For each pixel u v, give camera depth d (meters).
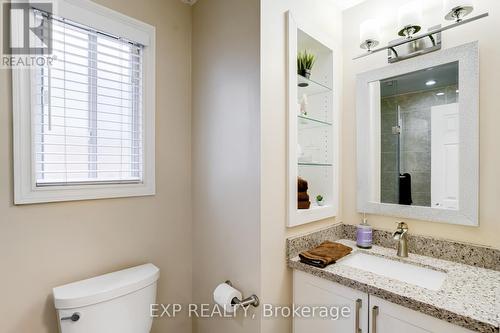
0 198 1.00
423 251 1.31
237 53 1.29
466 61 1.17
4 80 1.01
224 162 1.38
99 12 1.23
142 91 1.41
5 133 1.01
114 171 1.34
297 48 1.44
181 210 1.58
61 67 1.16
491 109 1.12
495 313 0.79
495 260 1.10
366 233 1.43
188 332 1.61
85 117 1.24
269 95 1.21
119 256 1.32
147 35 1.41
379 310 0.98
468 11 1.11
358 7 1.58
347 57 1.63
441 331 0.84
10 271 1.02
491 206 1.12
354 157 1.60
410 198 1.37
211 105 1.47
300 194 1.39
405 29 1.28
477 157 1.15
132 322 1.16
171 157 1.53
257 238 1.18
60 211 1.14
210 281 1.47
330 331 1.14
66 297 1.02
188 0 1.59
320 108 1.64
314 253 1.26
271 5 1.22
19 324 1.04
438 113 1.28
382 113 1.47
